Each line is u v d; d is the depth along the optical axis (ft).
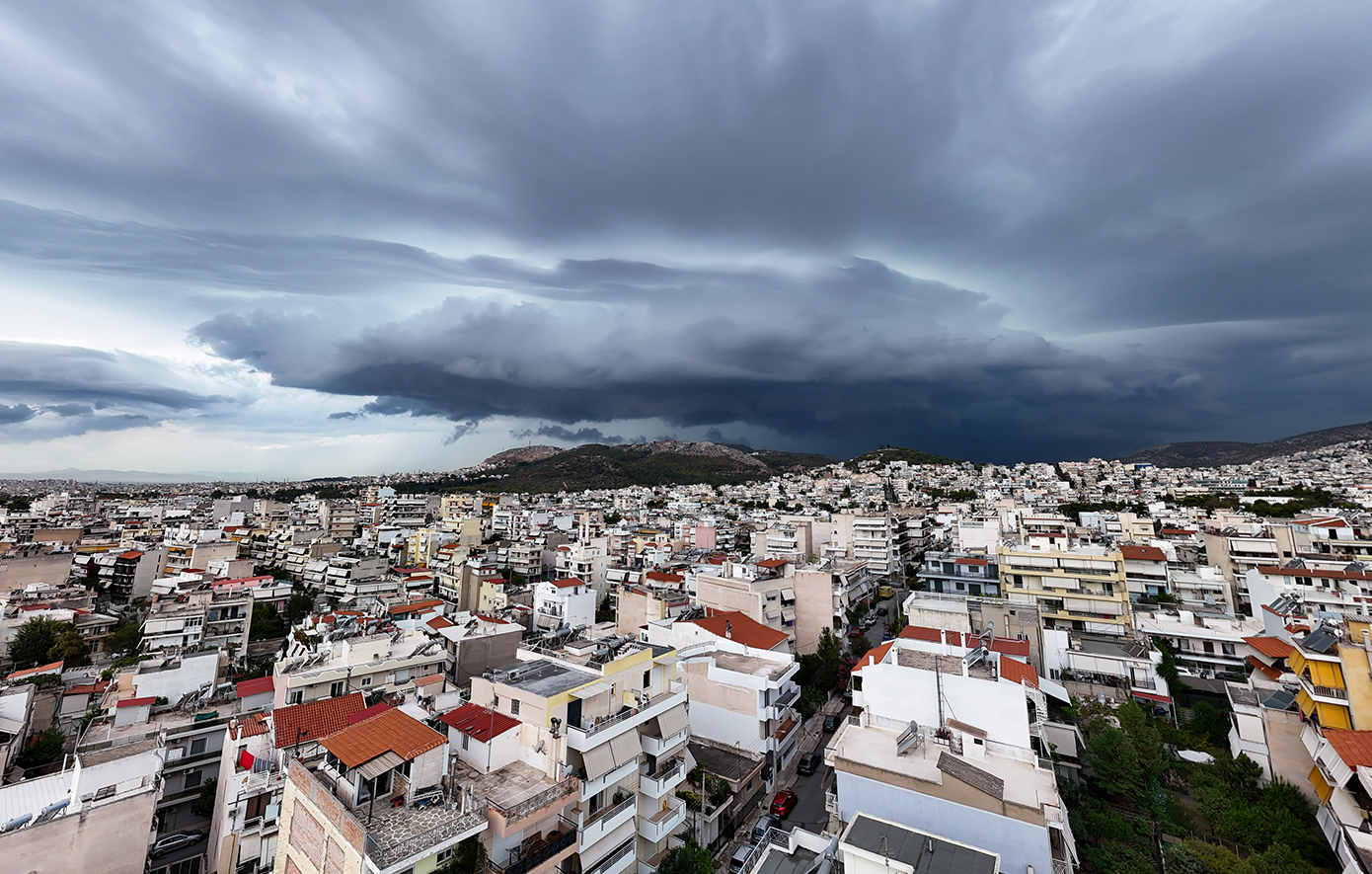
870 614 328.08
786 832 126.93
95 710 169.78
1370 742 102.06
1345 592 209.05
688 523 517.96
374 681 170.09
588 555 377.30
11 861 96.17
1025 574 246.27
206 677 185.37
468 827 82.94
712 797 137.80
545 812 93.56
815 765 175.01
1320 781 113.91
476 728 108.47
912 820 107.55
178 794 149.28
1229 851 107.86
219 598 265.95
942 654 148.56
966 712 126.52
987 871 81.30
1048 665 191.21
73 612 252.21
